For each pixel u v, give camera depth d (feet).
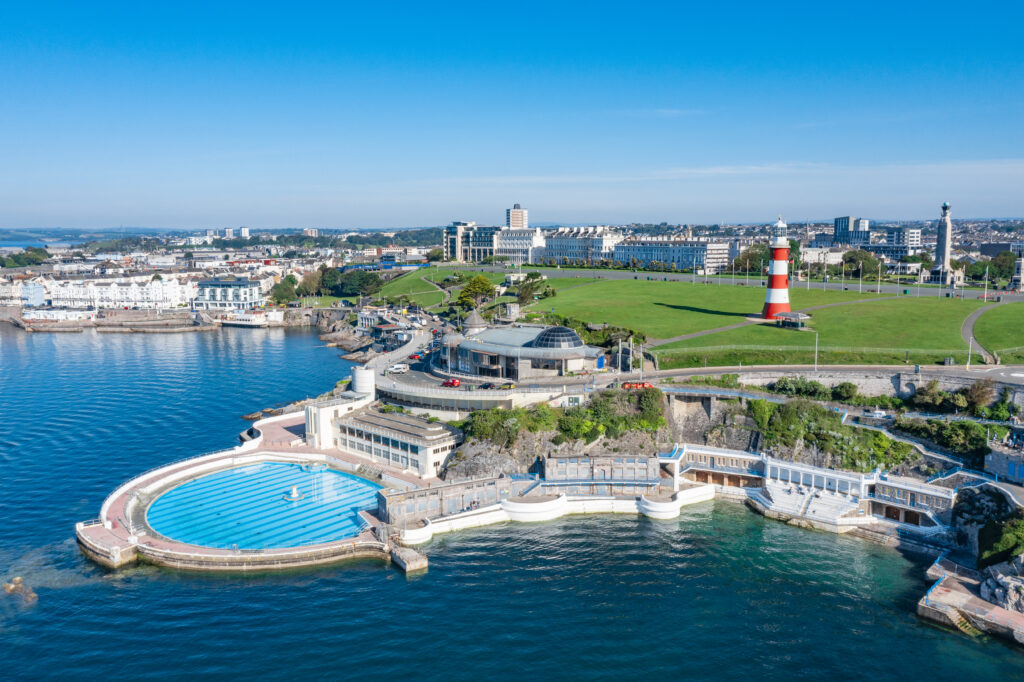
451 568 468.34
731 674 361.92
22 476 612.29
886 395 652.89
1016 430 545.44
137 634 389.80
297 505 549.13
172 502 552.82
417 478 594.65
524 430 615.57
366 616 409.49
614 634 394.93
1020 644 385.50
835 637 394.93
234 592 434.30
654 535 521.65
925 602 416.26
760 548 501.15
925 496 523.70
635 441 621.72
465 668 363.56
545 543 507.71
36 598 423.64
